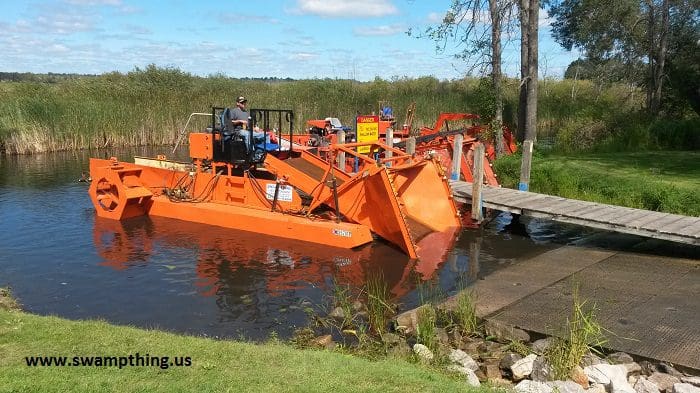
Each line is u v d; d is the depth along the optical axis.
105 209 12.77
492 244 10.90
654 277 8.49
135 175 13.16
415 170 12.16
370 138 14.79
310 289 8.48
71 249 10.35
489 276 8.76
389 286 8.63
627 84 29.27
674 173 14.60
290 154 12.58
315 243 10.64
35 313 7.53
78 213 13.11
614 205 11.61
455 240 11.16
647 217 10.42
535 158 16.62
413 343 6.50
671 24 25.25
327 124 19.25
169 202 12.44
